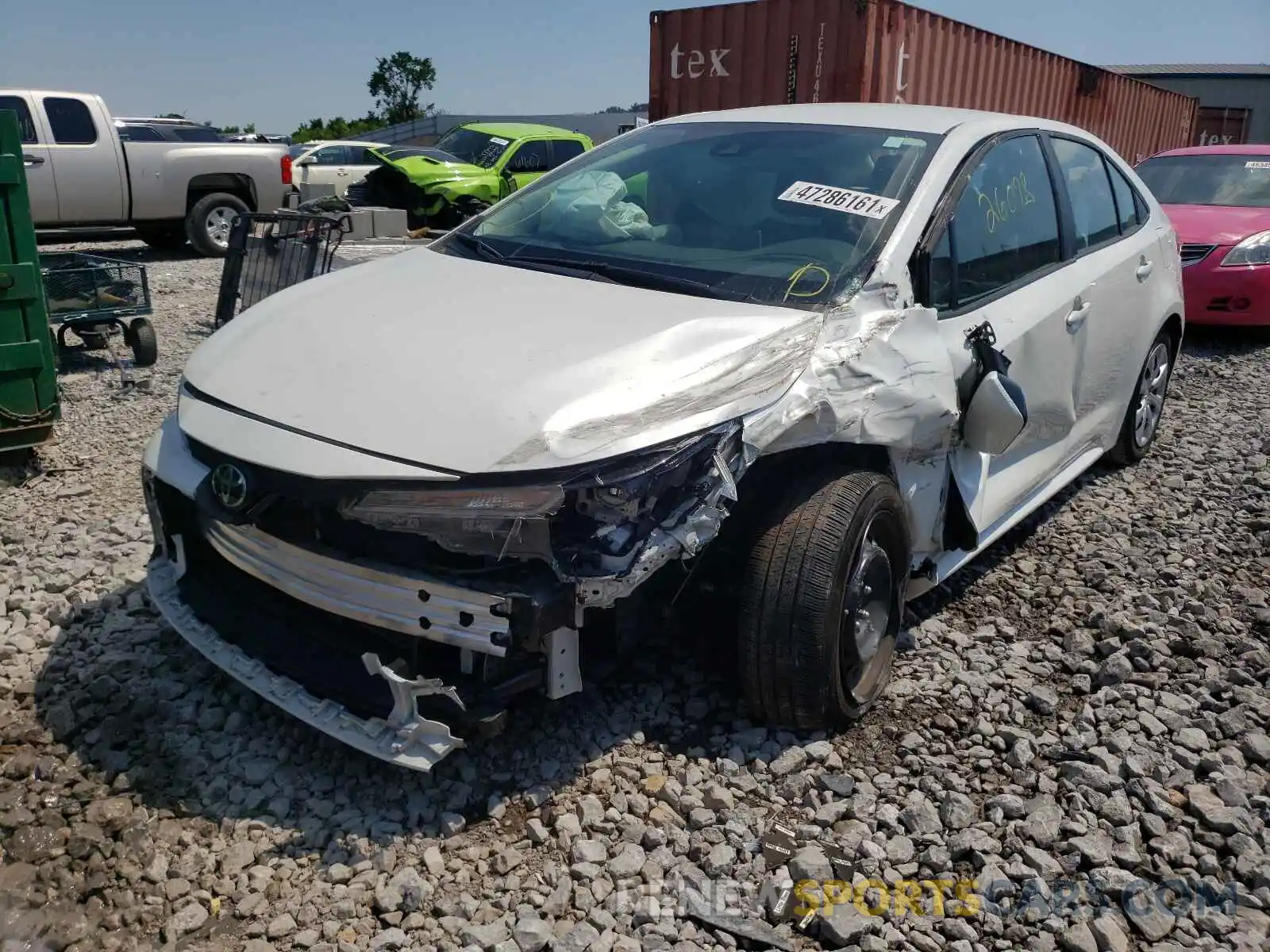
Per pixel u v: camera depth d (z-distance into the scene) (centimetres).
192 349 842
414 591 255
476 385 266
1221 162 1038
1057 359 414
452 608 252
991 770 310
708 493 263
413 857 265
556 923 247
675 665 349
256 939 240
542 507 245
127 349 830
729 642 324
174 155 1330
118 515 481
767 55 1030
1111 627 389
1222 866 277
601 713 324
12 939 239
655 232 363
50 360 514
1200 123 2564
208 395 293
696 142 407
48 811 279
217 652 299
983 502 383
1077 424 469
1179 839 282
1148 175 1067
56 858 264
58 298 732
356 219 867
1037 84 1305
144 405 673
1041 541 476
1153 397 578
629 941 241
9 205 490
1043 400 410
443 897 252
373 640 274
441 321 302
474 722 261
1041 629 395
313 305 329
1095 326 452
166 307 1016
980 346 348
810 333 299
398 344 290
